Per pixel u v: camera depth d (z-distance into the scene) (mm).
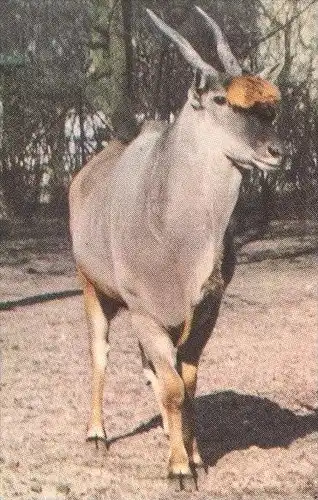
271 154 6395
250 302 13195
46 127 19438
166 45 18797
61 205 19516
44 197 19656
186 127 6625
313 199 18578
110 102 18453
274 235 17625
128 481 7281
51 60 19812
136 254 6918
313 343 11211
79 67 19656
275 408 9047
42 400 9438
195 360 7195
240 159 6469
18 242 18016
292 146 18578
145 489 7121
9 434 8438
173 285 6844
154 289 6906
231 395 9453
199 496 6949
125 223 7023
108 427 8547
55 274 15625
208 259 6715
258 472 7375
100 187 7727
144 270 6898
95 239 7617
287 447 7934
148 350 7031
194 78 6523
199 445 8031
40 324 12508
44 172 19562
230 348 11086
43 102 19344
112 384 9844
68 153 19406
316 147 18562
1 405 9320
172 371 7004
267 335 11594
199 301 6840
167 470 7223
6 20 21438
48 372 10445
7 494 7062
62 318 12789
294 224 18281
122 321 12391
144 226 6863
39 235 18500
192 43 19344
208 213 6641
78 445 8102
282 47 21344
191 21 19734
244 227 18094
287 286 14047
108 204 7395
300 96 18625
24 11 21375
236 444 8047
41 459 7793
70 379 10156
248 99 6355
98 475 7430
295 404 9180
